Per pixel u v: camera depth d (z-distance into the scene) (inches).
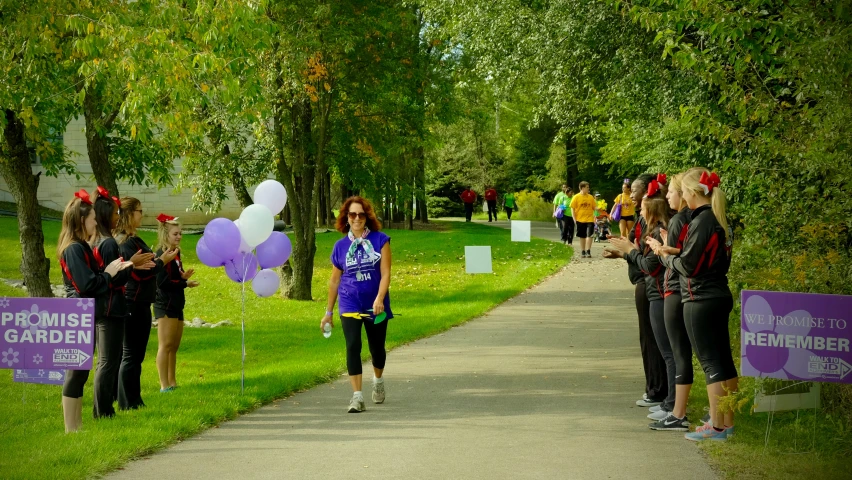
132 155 694.5
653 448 296.5
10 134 529.3
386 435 319.3
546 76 676.1
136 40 450.9
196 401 372.8
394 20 845.2
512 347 539.2
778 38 356.2
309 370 458.9
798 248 339.0
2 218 1535.4
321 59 799.7
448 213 2851.9
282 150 861.8
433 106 954.7
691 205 302.4
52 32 466.9
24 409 395.9
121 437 305.7
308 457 288.7
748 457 279.9
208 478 264.1
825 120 305.1
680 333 319.0
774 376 284.4
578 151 2183.8
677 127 570.6
